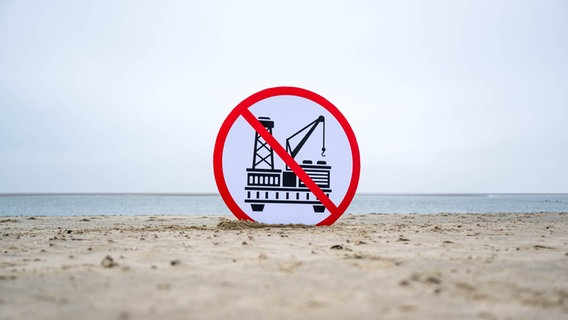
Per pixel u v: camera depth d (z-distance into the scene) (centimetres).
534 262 507
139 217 1536
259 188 998
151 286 380
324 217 1020
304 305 326
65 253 576
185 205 4709
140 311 309
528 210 2992
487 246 654
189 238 750
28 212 2689
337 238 757
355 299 343
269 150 1005
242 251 586
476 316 305
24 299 340
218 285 385
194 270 451
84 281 398
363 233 849
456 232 884
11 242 698
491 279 416
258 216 996
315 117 1027
